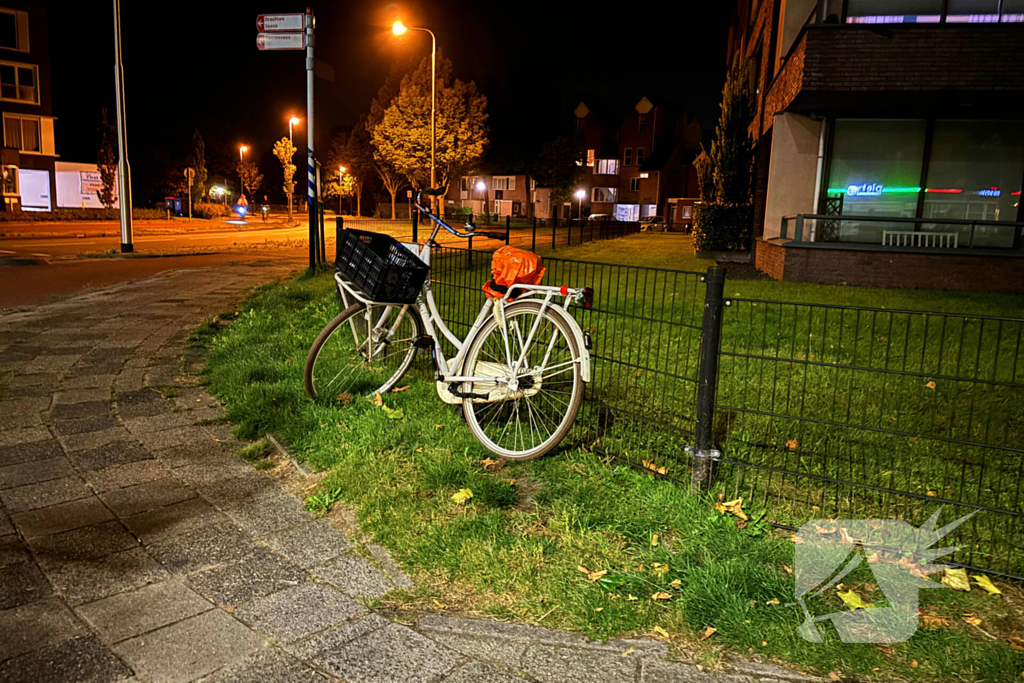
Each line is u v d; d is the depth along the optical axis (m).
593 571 3.07
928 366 6.31
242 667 2.46
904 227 14.69
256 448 4.36
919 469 4.07
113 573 3.02
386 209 68.75
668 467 4.05
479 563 3.10
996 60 11.70
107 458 4.22
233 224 44.28
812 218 13.49
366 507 3.61
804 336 7.39
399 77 47.09
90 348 6.79
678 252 21.30
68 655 2.48
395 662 2.51
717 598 2.83
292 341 6.86
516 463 4.14
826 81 12.27
